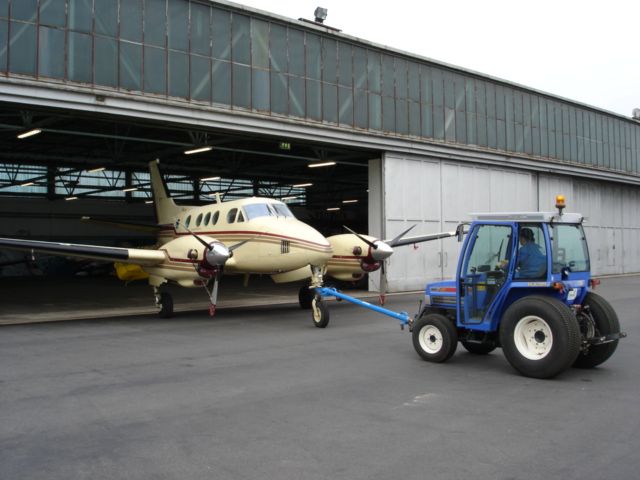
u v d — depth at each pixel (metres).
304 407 6.46
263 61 18.83
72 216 40.97
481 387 7.35
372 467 4.67
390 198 23.08
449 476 4.47
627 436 5.39
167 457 4.93
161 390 7.29
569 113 31.70
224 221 16.06
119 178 42.38
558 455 4.90
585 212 33.41
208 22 17.45
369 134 21.88
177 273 14.95
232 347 10.55
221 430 5.65
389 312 10.38
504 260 8.42
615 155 34.91
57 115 15.58
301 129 19.72
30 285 29.64
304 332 12.47
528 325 7.87
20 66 13.95
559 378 7.86
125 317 15.75
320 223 43.53
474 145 26.25
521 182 29.02
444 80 25.11
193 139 19.86
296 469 4.64
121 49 15.62
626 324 13.16
